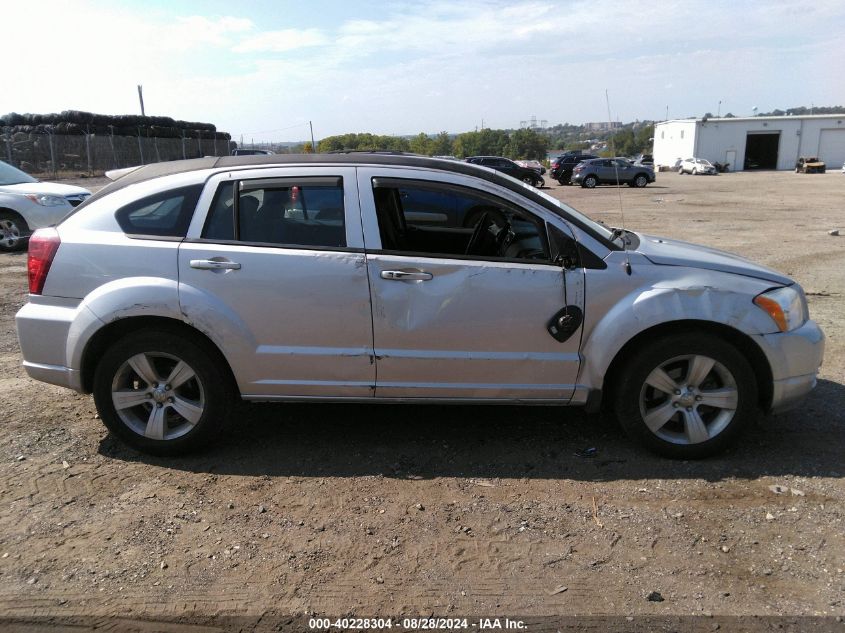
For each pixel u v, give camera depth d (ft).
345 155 12.82
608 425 14.32
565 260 12.11
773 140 208.23
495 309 12.05
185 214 12.35
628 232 14.87
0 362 18.66
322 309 12.07
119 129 132.05
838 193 95.20
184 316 11.99
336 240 12.17
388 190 12.62
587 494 11.51
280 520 10.79
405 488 11.78
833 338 20.49
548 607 8.73
